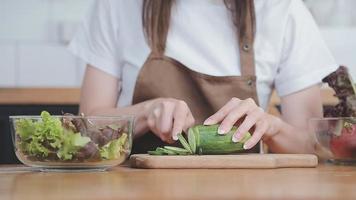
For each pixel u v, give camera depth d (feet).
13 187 2.85
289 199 2.41
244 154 4.30
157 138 5.19
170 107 4.50
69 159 3.60
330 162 4.55
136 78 5.40
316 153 4.52
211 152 4.14
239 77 5.32
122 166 4.10
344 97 4.64
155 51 5.36
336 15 10.39
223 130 4.13
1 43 9.89
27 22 9.98
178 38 5.43
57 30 10.01
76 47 5.67
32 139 3.60
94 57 5.57
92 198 2.42
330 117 4.64
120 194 2.54
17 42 9.91
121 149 3.73
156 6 5.34
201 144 4.09
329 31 10.41
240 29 5.33
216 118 4.26
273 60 5.43
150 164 3.88
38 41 9.96
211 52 5.37
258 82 5.42
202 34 5.40
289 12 5.46
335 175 3.50
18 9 9.96
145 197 2.43
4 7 9.93
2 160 8.21
